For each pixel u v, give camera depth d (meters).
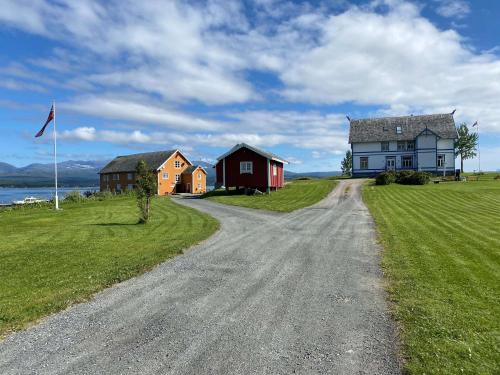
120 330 5.92
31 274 9.29
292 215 21.14
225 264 10.03
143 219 19.80
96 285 8.20
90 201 38.28
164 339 5.58
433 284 8.00
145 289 7.97
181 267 9.76
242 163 39.06
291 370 4.66
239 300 7.22
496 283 8.05
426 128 56.62
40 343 5.50
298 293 7.58
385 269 9.27
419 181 41.47
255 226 17.02
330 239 13.45
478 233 14.30
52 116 30.45
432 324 5.91
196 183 67.19
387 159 58.84
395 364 4.77
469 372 4.55
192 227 17.19
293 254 11.10
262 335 5.66
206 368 4.73
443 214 20.39
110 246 12.89
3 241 14.59
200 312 6.63
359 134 60.53
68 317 6.48
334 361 4.87
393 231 14.87
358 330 5.79
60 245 13.34
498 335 5.54
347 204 26.64
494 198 28.91
